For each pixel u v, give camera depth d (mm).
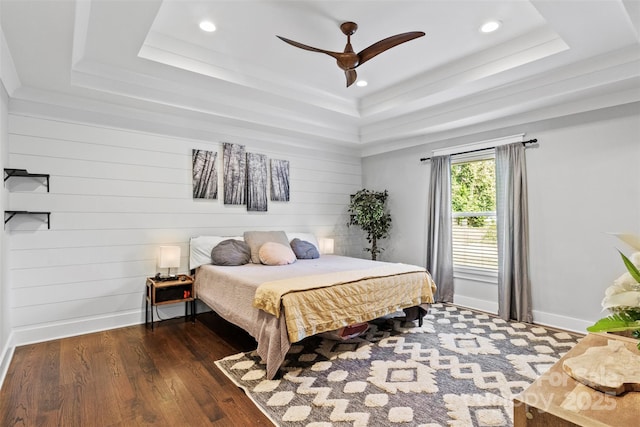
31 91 3141
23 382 2424
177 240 4078
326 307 2729
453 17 2656
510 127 4016
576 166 3488
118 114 3633
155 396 2244
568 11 2203
